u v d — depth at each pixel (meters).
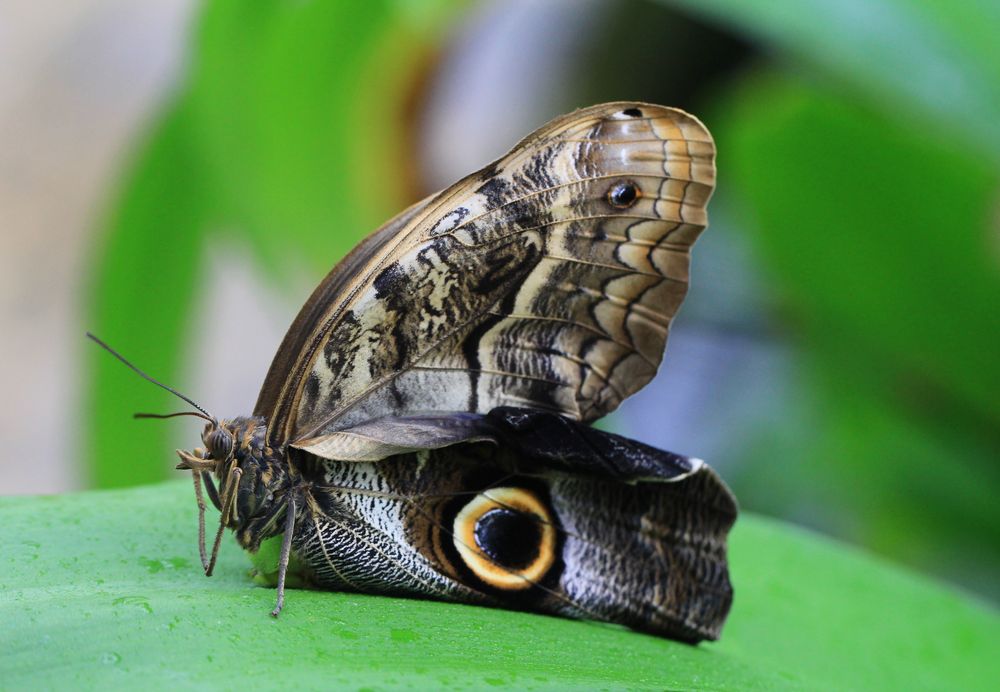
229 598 0.47
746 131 0.57
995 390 0.58
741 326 0.66
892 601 0.52
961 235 0.57
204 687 0.44
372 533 0.49
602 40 0.67
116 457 0.60
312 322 0.48
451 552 0.49
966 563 0.59
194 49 0.58
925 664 0.50
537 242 0.49
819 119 0.57
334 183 0.60
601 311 0.49
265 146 0.60
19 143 0.90
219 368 0.87
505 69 0.74
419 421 0.49
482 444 0.49
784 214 0.58
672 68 0.66
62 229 0.89
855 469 0.60
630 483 0.49
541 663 0.46
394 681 0.45
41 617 0.45
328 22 0.58
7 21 0.97
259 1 0.57
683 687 0.47
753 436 0.63
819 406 0.61
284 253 0.61
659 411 0.67
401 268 0.48
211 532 0.50
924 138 0.56
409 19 0.58
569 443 0.49
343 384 0.49
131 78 0.95
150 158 0.60
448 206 0.48
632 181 0.49
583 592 0.49
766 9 0.52
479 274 0.49
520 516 0.49
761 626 0.51
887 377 0.60
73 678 0.44
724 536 0.49
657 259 0.49
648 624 0.49
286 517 0.48
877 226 0.57
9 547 0.48
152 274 0.60
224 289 0.91
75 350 0.60
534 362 0.49
